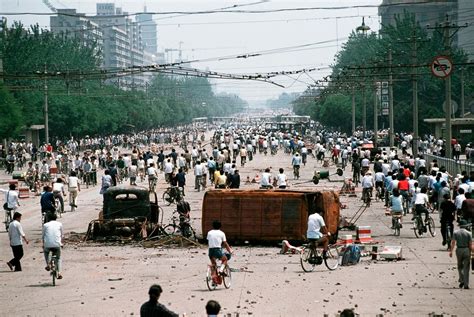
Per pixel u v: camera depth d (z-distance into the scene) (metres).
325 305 24.31
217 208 39.00
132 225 39.88
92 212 55.56
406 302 24.77
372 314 22.94
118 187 40.69
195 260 34.06
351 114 171.25
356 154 75.31
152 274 30.53
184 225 40.22
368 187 57.16
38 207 60.28
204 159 77.00
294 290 26.94
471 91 138.38
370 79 136.62
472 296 25.75
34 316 23.33
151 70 50.97
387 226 45.91
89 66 175.62
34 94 133.88
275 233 38.25
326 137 148.88
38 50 148.88
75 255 35.69
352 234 42.34
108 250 37.22
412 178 51.22
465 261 27.11
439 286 27.58
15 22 133.62
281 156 125.94
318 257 31.09
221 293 26.47
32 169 74.69
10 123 107.44
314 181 72.69
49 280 29.58
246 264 32.97
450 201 37.41
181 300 25.28
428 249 36.84
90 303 25.12
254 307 24.03
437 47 137.25
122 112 185.50
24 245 39.84
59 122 143.38
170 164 77.25
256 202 38.62
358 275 29.98
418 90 140.50
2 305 25.00
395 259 33.69
